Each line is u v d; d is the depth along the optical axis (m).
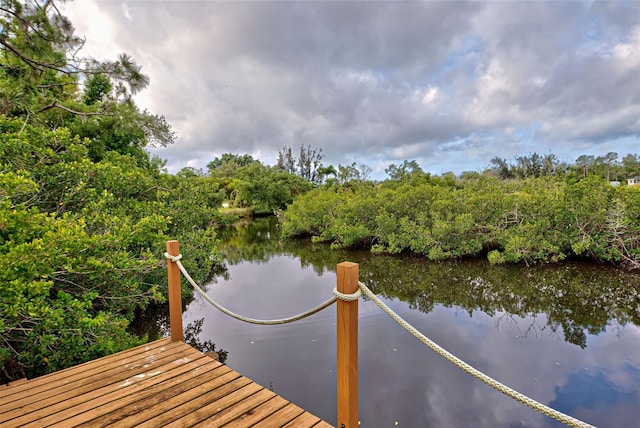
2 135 4.08
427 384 3.50
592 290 6.72
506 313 5.57
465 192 11.20
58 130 4.83
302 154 50.22
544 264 8.75
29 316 3.04
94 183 5.25
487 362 3.93
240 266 9.98
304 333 4.89
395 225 10.98
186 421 1.83
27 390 2.17
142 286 5.64
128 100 7.67
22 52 5.60
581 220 8.55
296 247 13.41
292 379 3.65
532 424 2.88
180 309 2.99
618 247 8.32
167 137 10.09
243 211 30.25
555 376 3.60
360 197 14.67
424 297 6.54
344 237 12.05
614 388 3.37
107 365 2.51
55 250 2.87
